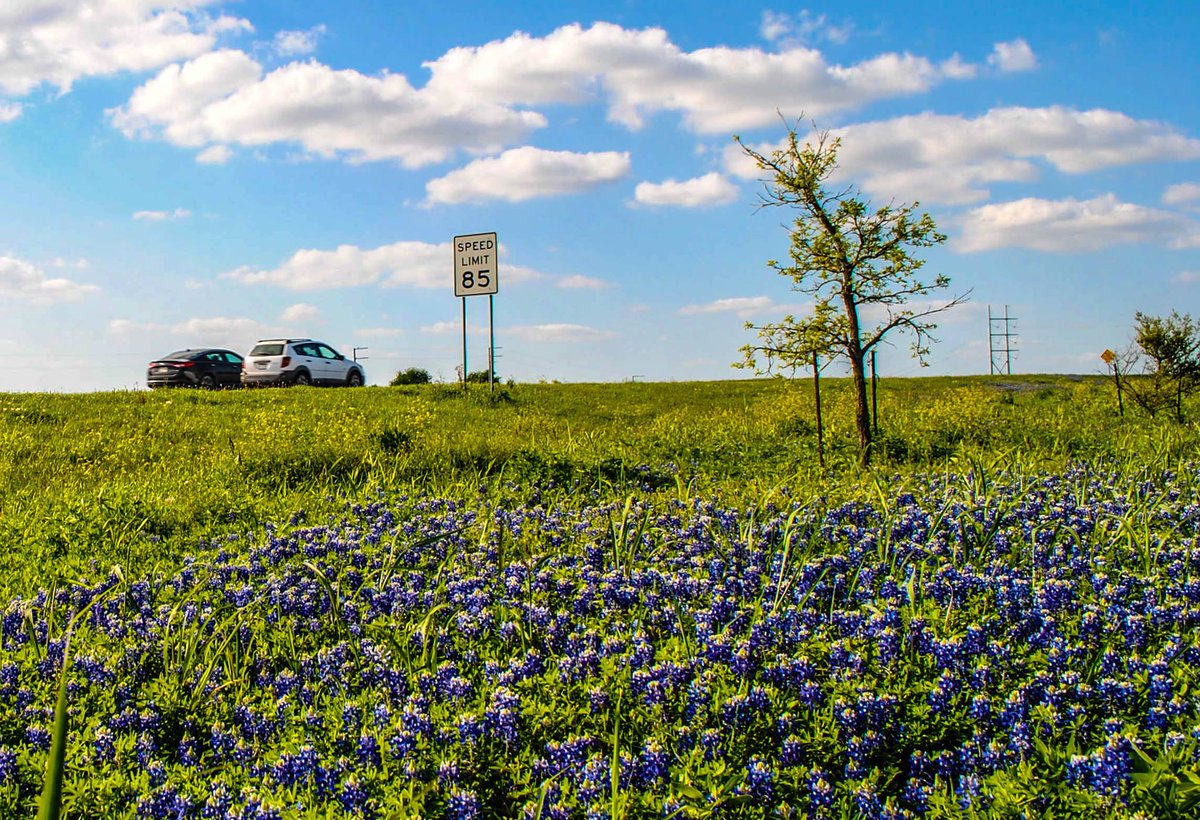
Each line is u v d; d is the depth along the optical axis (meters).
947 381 39.59
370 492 11.23
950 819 3.59
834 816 3.71
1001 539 7.68
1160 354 19.69
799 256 13.77
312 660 5.46
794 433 17.20
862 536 7.95
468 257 28.00
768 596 6.50
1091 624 5.27
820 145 13.42
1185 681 4.57
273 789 4.01
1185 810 3.38
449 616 6.21
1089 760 3.69
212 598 6.96
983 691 4.59
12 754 4.11
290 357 34.06
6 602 7.11
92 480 13.22
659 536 8.33
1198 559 6.88
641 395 31.75
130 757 4.34
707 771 3.78
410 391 28.69
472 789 3.88
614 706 4.50
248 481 12.46
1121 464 12.03
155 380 33.56
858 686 4.51
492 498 10.88
